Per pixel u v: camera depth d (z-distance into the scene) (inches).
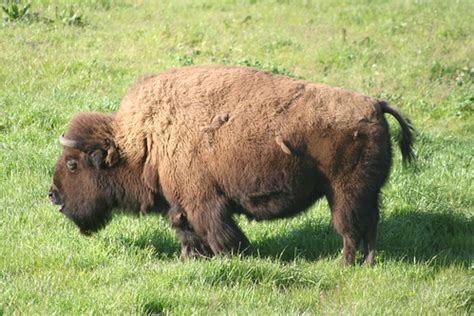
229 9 2687.0
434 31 2413.9
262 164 976.9
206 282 916.0
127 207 1058.1
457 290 931.3
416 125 1775.3
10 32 2145.7
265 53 2160.4
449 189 1336.1
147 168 1013.2
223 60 2054.6
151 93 1009.5
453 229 1205.1
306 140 976.3
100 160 1019.9
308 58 2130.9
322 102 984.3
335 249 1090.1
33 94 1715.1
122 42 2166.6
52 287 886.4
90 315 810.8
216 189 994.1
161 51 2103.8
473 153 1561.3
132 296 854.5
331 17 2591.0
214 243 1001.5
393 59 2159.2
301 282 951.6
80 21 2319.1
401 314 866.1
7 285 892.0
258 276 944.3
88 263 979.9
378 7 2699.3
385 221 1194.6
